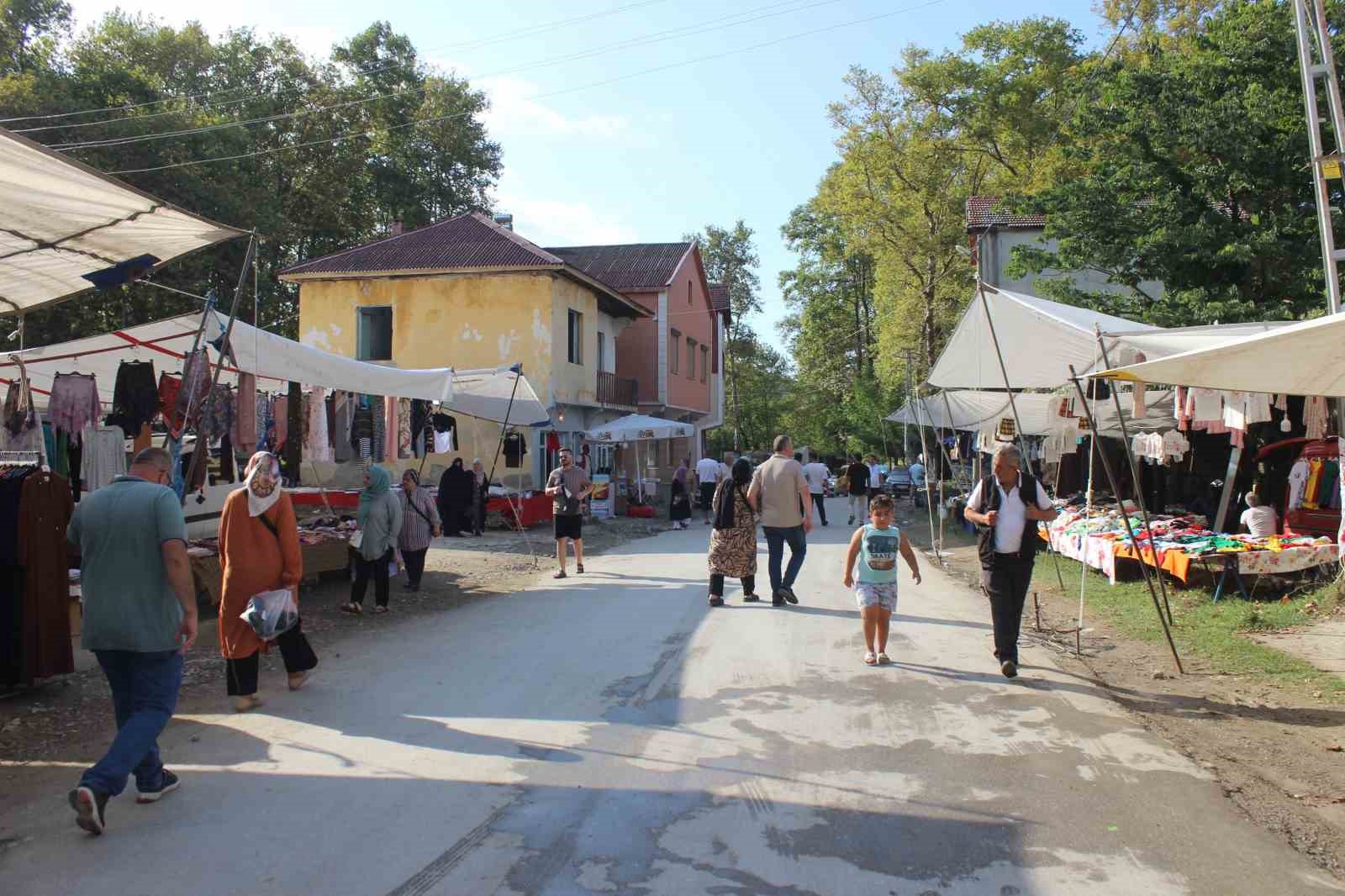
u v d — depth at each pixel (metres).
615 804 4.82
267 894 3.86
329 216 36.94
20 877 4.03
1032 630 9.81
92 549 4.84
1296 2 10.29
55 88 25.91
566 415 26.86
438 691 7.18
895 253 37.16
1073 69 26.17
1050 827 4.53
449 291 25.62
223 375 11.98
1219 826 4.56
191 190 26.80
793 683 7.32
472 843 4.35
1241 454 14.22
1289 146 16.02
